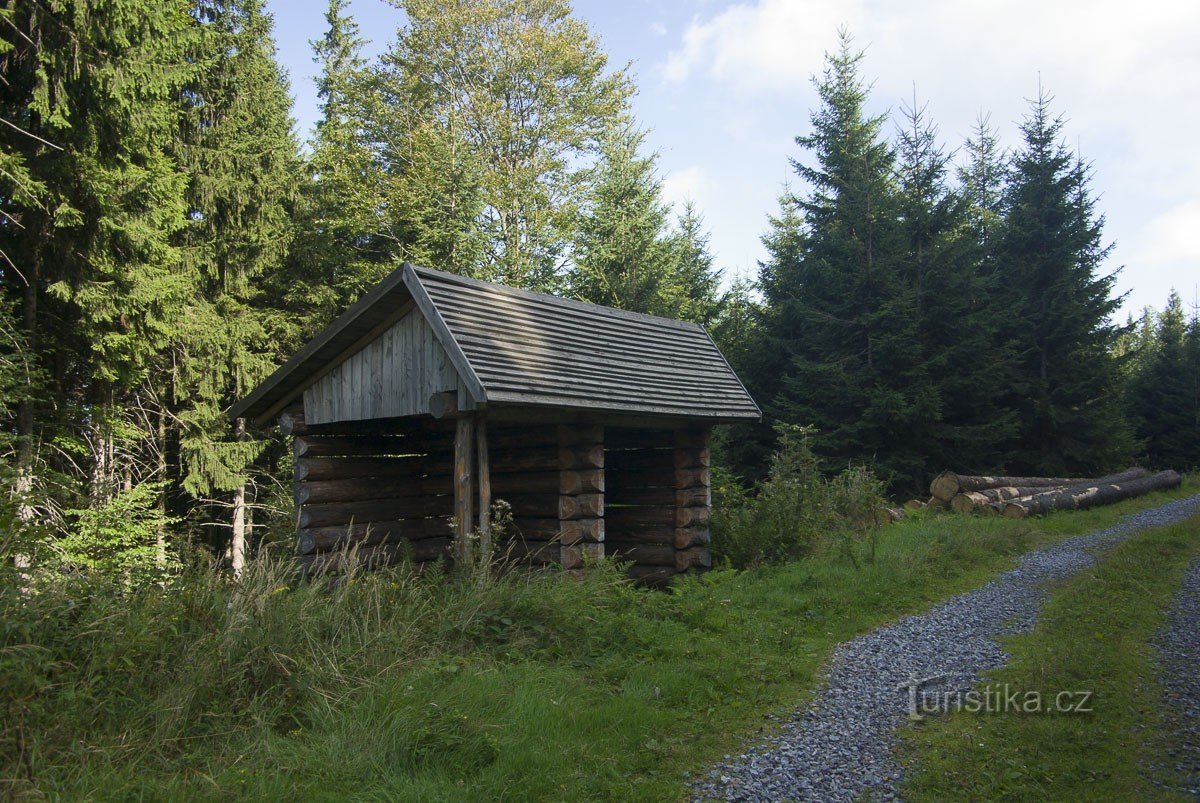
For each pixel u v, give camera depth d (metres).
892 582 10.45
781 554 12.12
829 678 6.84
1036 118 27.64
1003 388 24.98
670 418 10.56
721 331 29.14
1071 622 8.28
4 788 3.83
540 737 5.01
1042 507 18.38
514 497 10.65
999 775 4.68
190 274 18.03
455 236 22.94
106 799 3.94
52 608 4.88
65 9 11.62
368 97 26.58
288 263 21.20
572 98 27.64
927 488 22.53
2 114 12.41
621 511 12.29
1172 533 13.80
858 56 25.53
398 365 9.12
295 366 9.62
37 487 6.46
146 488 14.61
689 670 6.58
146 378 17.23
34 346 12.77
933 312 22.42
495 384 8.05
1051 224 27.31
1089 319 26.09
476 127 26.91
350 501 10.31
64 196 12.18
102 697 4.75
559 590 7.58
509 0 26.75
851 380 21.73
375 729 4.83
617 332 11.20
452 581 7.85
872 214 22.94
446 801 4.15
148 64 12.51
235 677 5.24
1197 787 4.44
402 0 26.39
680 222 31.12
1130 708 5.69
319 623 6.04
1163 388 35.97
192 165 18.28
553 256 27.09
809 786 4.68
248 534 20.67
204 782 4.23
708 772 4.91
